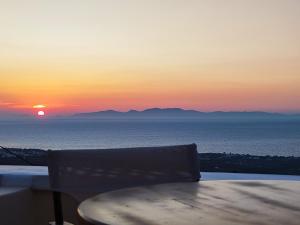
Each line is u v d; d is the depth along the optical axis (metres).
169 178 2.55
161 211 1.55
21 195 3.08
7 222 2.96
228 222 1.40
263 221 1.42
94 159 2.46
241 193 1.89
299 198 1.79
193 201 1.73
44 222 3.21
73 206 2.91
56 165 2.39
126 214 1.50
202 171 3.88
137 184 2.49
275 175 3.60
